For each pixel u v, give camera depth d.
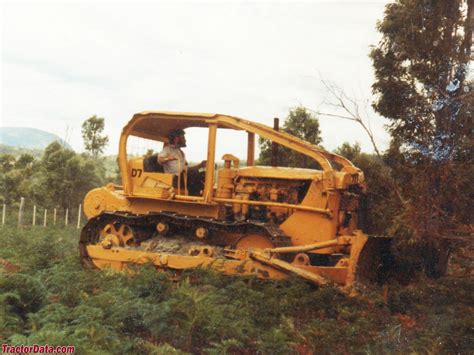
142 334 7.20
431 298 9.20
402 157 10.80
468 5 10.75
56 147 26.42
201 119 10.91
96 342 6.14
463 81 10.40
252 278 9.64
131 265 10.45
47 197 24.95
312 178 10.45
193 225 10.91
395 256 10.63
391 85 10.96
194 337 7.12
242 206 11.00
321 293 8.88
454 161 10.08
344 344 7.38
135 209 11.70
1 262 9.30
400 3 11.41
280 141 10.59
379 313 8.61
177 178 11.40
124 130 11.44
